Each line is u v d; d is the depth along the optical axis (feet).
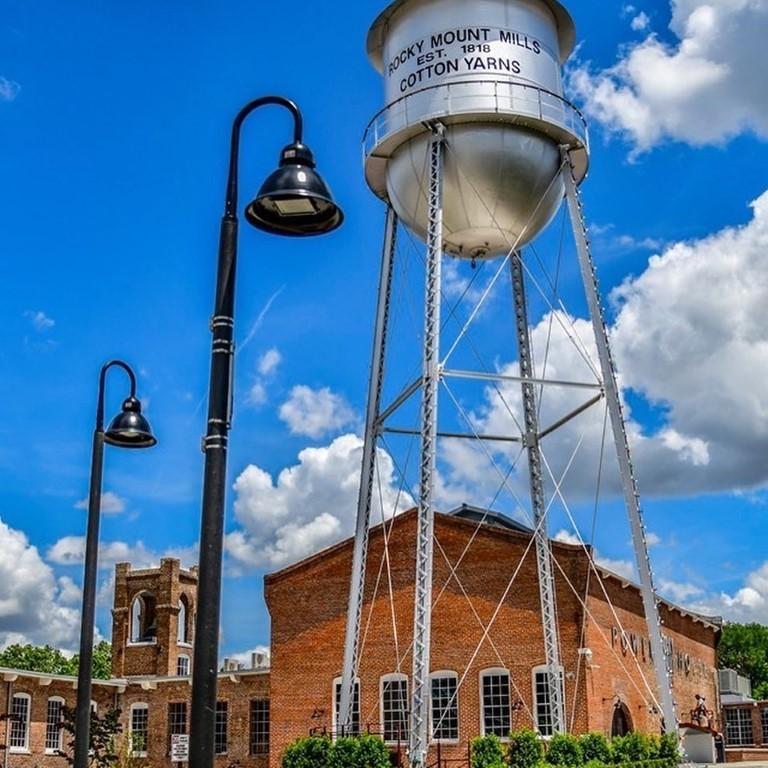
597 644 127.65
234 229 38.81
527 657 126.82
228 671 156.15
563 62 94.68
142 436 61.00
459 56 85.87
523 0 88.02
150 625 199.93
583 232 88.48
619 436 86.94
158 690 165.17
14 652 292.40
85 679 58.75
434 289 83.25
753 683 335.06
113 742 119.65
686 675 171.22
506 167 84.99
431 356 82.64
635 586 142.92
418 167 87.56
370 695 133.08
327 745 84.58
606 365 87.92
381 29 93.35
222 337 37.37
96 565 60.44
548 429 102.83
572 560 126.72
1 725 146.10
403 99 87.25
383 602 135.74
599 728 123.85
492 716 126.62
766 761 193.77
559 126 86.43
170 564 195.00
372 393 98.27
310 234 42.11
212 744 33.32
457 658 130.11
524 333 106.22
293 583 141.79
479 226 87.20
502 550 131.64
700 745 175.11
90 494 60.95
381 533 138.10
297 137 40.32
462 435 98.22
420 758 77.46
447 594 132.67
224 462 35.94
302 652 138.82
